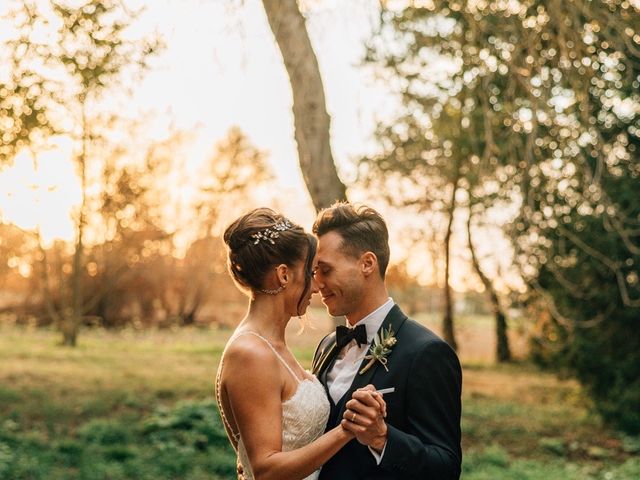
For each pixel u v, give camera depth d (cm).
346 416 250
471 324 2969
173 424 983
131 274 3069
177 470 823
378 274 301
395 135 1886
